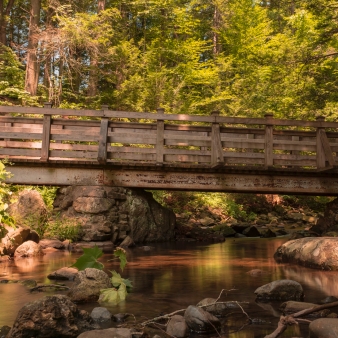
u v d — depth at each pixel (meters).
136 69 21.69
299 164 11.34
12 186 11.81
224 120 11.02
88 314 3.74
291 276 6.05
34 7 20.17
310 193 11.75
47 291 4.98
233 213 18.41
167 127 11.08
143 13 23.06
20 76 20.30
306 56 14.41
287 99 16.17
